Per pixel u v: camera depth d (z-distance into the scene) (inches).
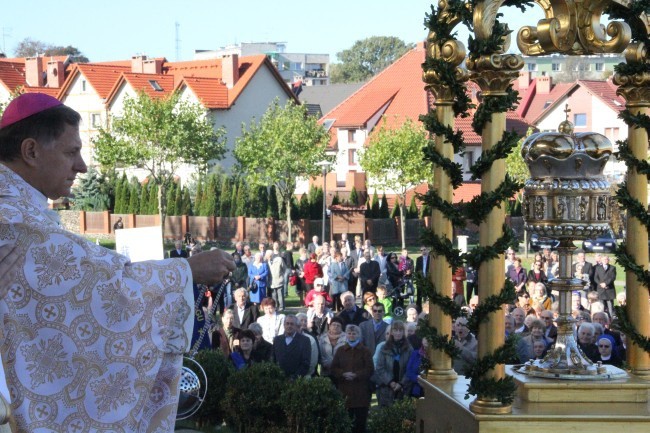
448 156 240.4
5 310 96.0
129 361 98.7
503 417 202.2
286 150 1934.1
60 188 106.0
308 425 422.6
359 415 470.3
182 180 2496.3
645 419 200.4
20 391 95.3
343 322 601.9
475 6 212.8
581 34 224.4
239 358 489.4
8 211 98.3
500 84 212.1
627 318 241.6
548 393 214.4
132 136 2005.4
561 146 215.2
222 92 2583.7
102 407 97.5
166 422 103.7
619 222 251.9
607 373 220.2
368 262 1028.5
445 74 227.1
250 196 2012.8
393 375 475.5
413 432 384.5
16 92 2098.9
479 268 216.7
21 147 103.5
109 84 2682.1
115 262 100.4
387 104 2758.4
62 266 97.9
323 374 505.4
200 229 2041.1
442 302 234.8
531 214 223.0
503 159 216.1
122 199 2155.5
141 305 100.1
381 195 2331.4
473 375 210.7
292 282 1063.0
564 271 226.7
